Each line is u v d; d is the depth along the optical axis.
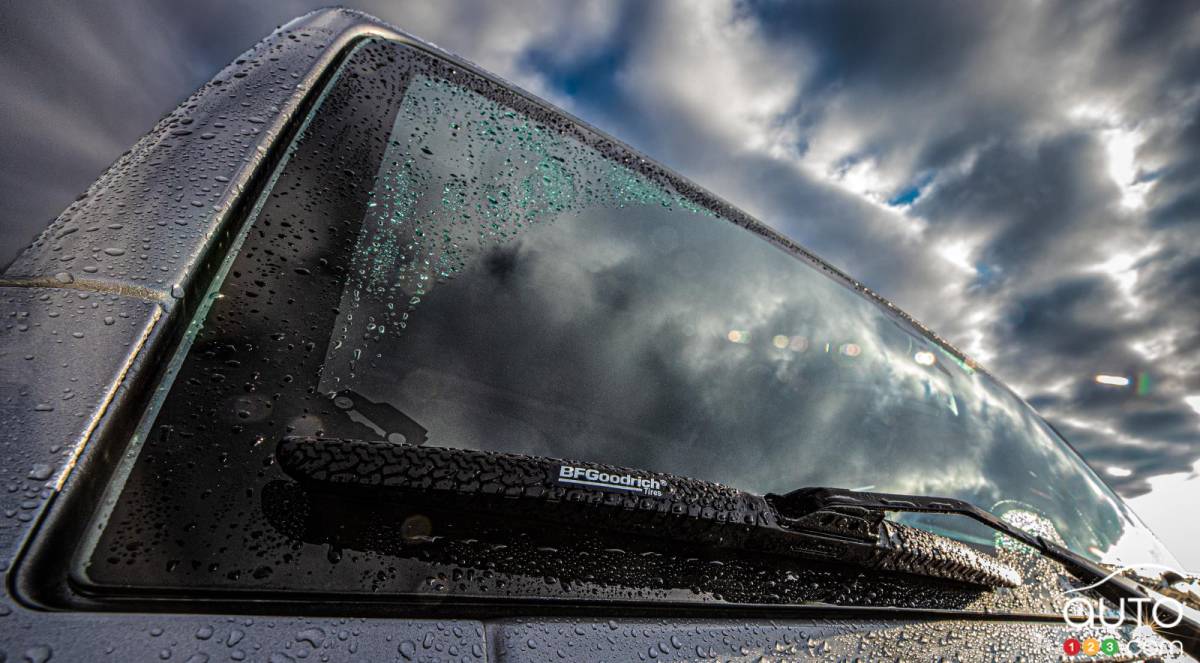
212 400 0.62
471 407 0.78
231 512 0.58
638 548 0.75
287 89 0.91
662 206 1.34
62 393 0.53
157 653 0.45
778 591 0.81
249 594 0.54
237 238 0.73
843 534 0.86
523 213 1.06
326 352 0.72
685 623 0.69
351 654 0.51
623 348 0.97
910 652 0.82
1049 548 0.95
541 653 0.58
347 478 0.60
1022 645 0.95
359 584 0.59
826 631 0.77
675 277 1.17
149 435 0.58
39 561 0.46
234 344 0.67
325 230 0.81
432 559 0.64
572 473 0.71
